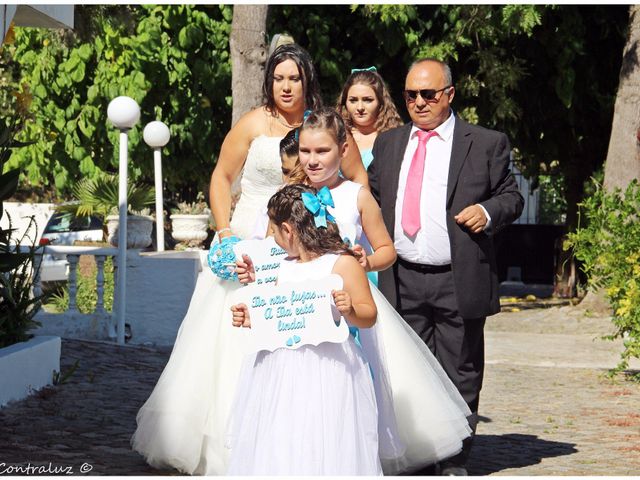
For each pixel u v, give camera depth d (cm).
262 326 471
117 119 1190
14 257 849
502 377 1052
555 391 961
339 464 458
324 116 524
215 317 579
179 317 1245
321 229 471
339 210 533
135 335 1241
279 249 480
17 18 992
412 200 592
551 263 2769
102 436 680
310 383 464
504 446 695
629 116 1675
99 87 1916
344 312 457
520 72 1822
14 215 2284
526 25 1658
